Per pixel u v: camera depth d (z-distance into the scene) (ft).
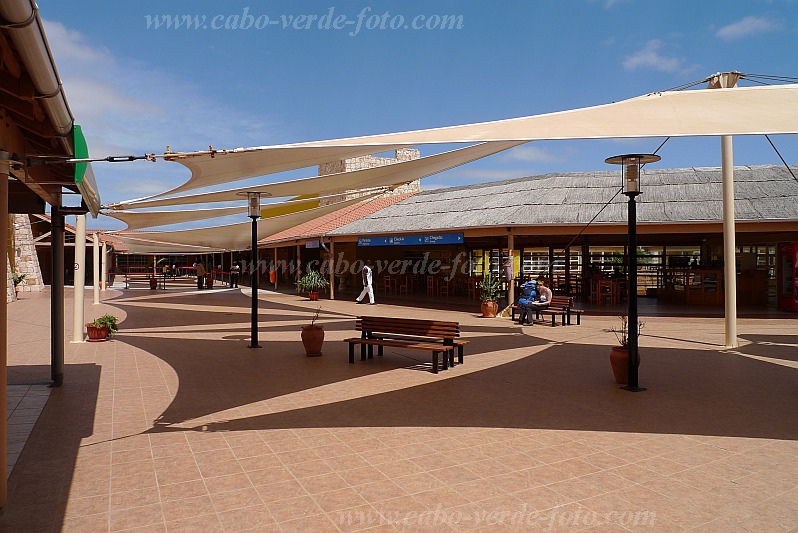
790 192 60.44
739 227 55.21
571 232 58.23
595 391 24.79
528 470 15.48
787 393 24.43
